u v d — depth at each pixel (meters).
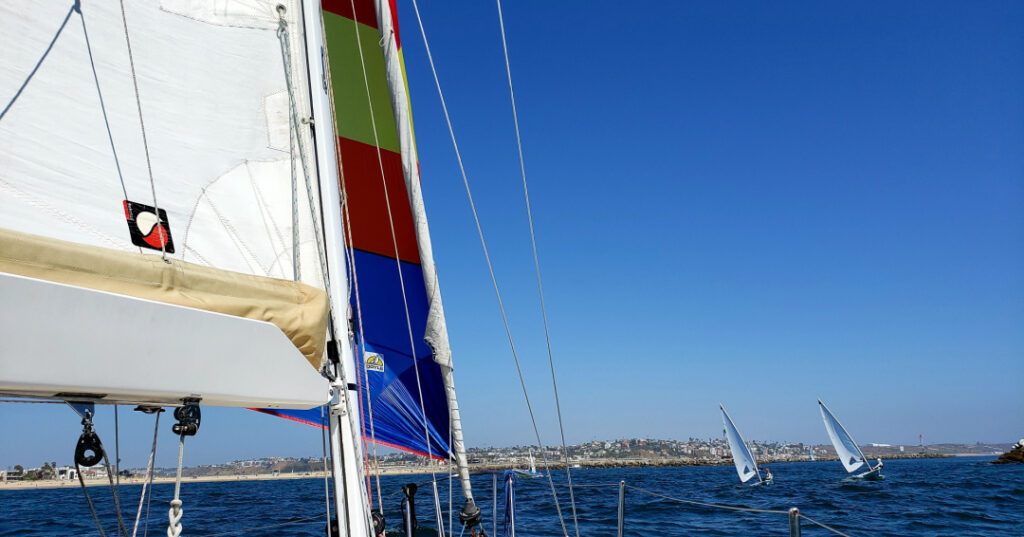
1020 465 92.25
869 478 49.56
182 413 2.37
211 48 3.29
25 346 1.91
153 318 2.18
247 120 3.32
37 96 2.80
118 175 2.93
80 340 2.01
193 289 2.49
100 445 2.33
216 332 2.35
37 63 2.82
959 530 21.03
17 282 1.88
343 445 3.01
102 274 2.25
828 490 42.12
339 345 3.10
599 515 22.44
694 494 41.34
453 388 5.04
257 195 3.27
